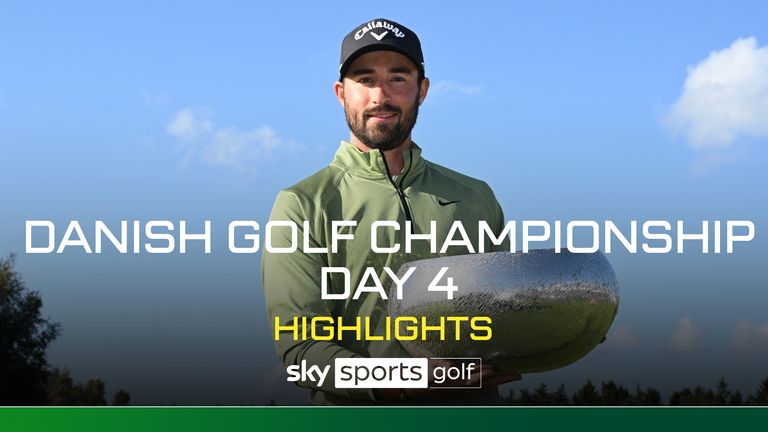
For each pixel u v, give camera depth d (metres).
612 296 1.46
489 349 1.42
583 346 1.45
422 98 1.92
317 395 1.79
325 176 1.89
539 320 1.39
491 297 1.39
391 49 1.73
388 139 1.80
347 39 1.79
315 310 1.72
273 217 1.84
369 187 1.85
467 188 1.98
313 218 1.81
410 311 1.46
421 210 1.87
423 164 1.95
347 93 1.80
